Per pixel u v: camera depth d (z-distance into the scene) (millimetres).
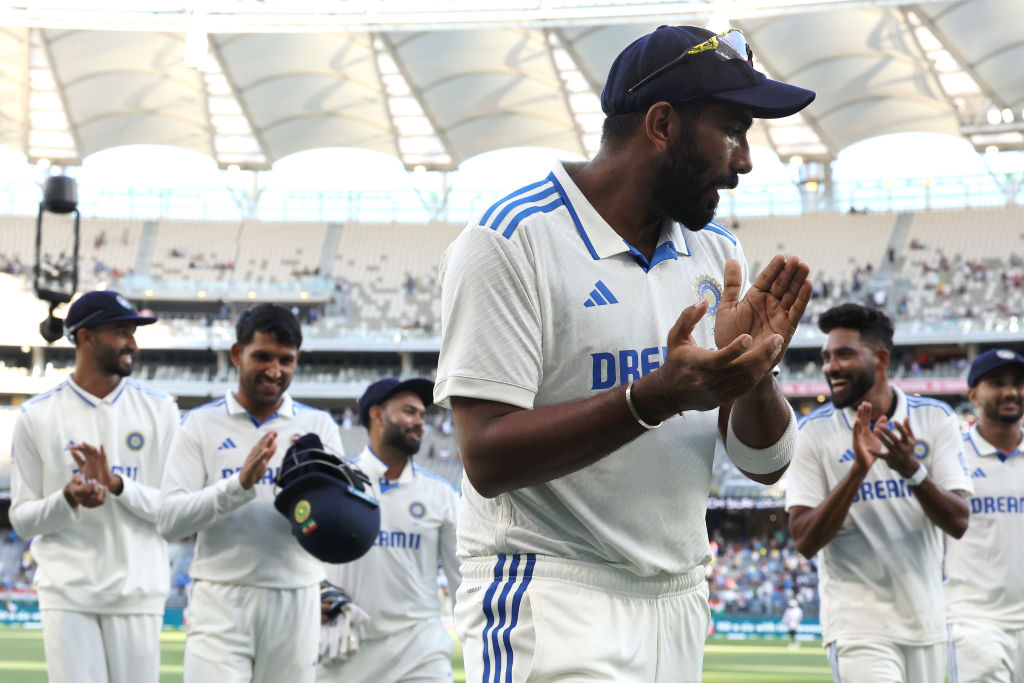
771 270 2090
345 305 42469
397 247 44625
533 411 2121
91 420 5449
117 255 43562
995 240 40562
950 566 5664
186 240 44438
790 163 42438
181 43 32344
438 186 45031
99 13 19391
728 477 34250
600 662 2240
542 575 2301
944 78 32594
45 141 40844
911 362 39406
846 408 4941
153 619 5375
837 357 4855
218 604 4945
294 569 5051
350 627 5609
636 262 2377
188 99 36781
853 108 35406
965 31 28781
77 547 5195
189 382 39781
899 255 41062
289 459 4812
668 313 2393
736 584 31234
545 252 2287
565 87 34156
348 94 36188
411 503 5840
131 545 5285
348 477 4758
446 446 37656
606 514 2301
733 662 17922
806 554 4648
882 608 4781
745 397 2383
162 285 42688
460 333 2234
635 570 2332
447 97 35219
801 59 31703
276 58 33250
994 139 37406
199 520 4789
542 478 2129
